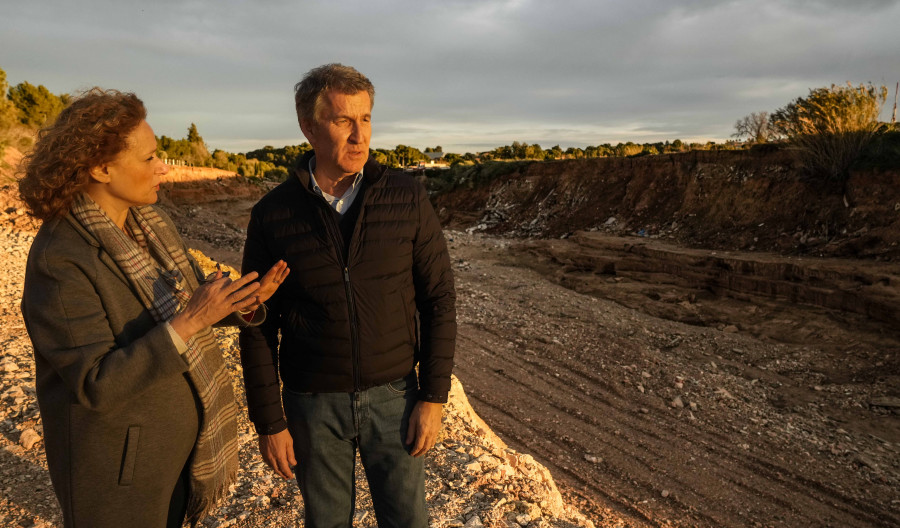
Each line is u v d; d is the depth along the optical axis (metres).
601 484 7.55
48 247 1.20
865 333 12.59
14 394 3.98
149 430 1.30
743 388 11.03
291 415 1.71
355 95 1.55
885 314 12.43
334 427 1.67
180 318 1.23
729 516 6.96
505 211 31.06
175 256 1.50
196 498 1.49
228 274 1.54
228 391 1.55
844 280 13.59
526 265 22.44
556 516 3.34
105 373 1.16
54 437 1.27
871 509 7.22
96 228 1.25
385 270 1.63
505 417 9.43
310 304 1.62
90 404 1.17
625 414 9.70
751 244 17.89
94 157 1.22
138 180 1.33
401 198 1.67
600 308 16.22
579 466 8.02
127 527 1.31
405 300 1.69
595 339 13.05
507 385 10.65
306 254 1.60
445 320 1.73
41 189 1.18
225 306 1.25
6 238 11.20
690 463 8.18
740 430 9.23
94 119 1.21
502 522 2.88
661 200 23.59
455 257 23.89
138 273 1.30
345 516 1.79
